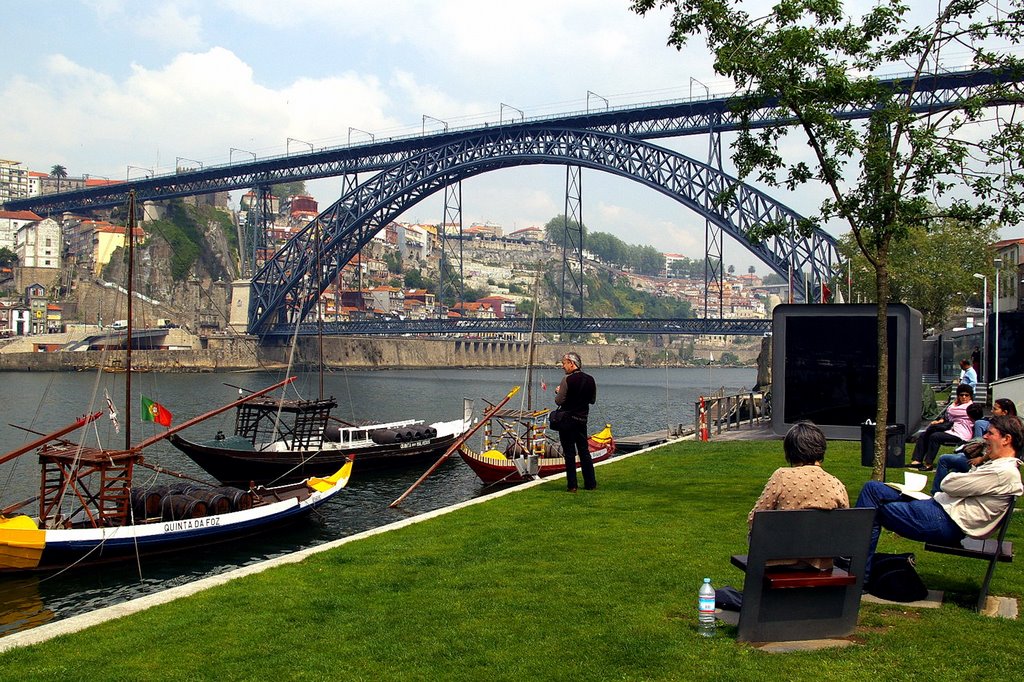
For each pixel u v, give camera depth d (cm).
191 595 1034
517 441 3675
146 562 2347
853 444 2402
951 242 6662
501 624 846
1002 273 6494
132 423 6875
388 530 1427
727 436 3023
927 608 845
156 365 14775
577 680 692
